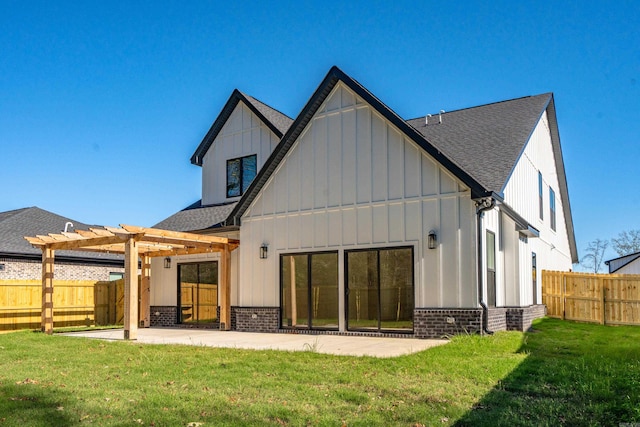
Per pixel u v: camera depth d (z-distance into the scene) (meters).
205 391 7.39
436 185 13.56
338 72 15.02
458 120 19.16
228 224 17.17
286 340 13.32
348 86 14.95
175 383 7.94
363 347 11.51
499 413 6.14
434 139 17.61
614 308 16.86
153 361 9.96
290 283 15.92
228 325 17.03
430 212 13.59
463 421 5.90
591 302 17.50
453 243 13.21
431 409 6.38
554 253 23.36
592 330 14.95
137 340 13.88
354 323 14.59
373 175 14.59
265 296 16.34
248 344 12.45
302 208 15.84
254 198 16.86
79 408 6.58
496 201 13.01
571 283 18.42
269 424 5.91
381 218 14.35
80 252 24.53
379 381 7.80
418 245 13.67
